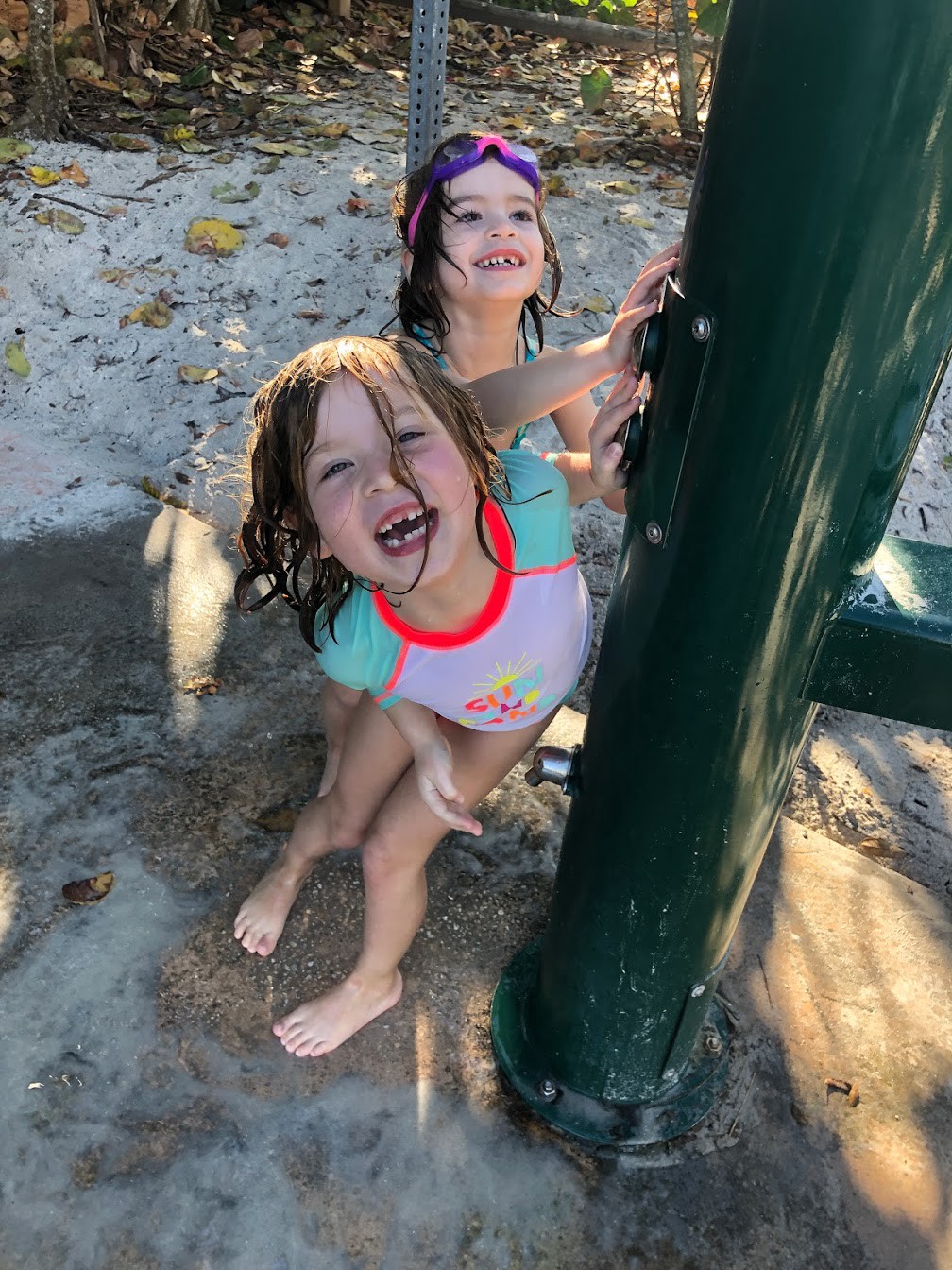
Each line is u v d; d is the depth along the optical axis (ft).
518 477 4.75
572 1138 5.17
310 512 4.17
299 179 12.53
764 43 2.81
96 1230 4.66
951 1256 4.90
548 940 5.08
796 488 3.31
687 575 3.66
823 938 6.23
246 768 6.84
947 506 10.46
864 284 2.95
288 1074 5.28
